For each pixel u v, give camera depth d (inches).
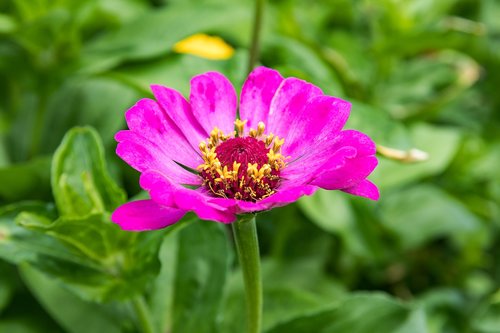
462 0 22.0
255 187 11.1
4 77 17.2
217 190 11.2
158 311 13.0
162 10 16.1
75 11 15.7
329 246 16.5
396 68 18.8
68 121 16.5
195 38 17.1
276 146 11.3
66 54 15.9
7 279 14.8
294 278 15.9
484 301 16.9
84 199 11.5
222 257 13.2
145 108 10.9
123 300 11.7
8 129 17.1
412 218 16.7
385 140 13.9
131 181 16.1
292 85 11.5
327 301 13.9
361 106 14.1
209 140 11.4
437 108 17.5
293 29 16.9
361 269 17.4
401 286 17.9
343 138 10.6
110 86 16.7
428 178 18.0
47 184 15.4
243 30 16.9
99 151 11.7
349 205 15.5
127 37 15.8
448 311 16.5
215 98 11.5
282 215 15.6
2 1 16.7
